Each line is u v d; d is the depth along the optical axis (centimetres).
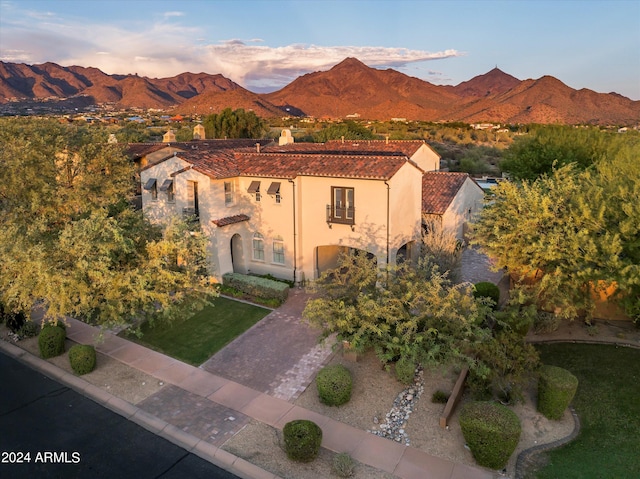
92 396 1577
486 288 2064
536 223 1805
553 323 1898
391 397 1528
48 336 1802
